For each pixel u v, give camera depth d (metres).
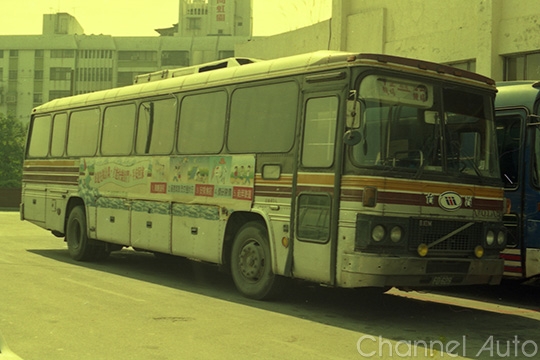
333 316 8.44
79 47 91.81
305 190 8.51
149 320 7.66
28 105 92.19
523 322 8.46
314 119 8.55
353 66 8.08
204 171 10.31
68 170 13.99
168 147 11.18
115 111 12.77
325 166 8.27
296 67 8.95
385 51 19.14
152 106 11.75
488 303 10.19
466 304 9.97
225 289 10.45
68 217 13.98
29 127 15.80
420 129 8.32
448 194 8.31
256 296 9.34
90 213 13.15
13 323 7.27
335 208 8.03
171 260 14.52
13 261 12.90
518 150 10.17
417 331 7.70
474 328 7.98
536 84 10.27
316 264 8.25
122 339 6.72
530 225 9.87
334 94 8.30
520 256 9.95
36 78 92.25
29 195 15.43
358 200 7.83
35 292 9.22
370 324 8.01
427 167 8.24
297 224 8.59
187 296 9.55
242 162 9.59
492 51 16.42
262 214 9.14
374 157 7.92
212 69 11.17
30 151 15.62
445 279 8.20
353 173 7.89
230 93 10.06
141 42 90.81
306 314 8.48
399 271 7.79
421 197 8.09
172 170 10.99
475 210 8.55
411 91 8.33
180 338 6.85
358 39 19.95
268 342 6.82
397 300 10.02
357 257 7.74
